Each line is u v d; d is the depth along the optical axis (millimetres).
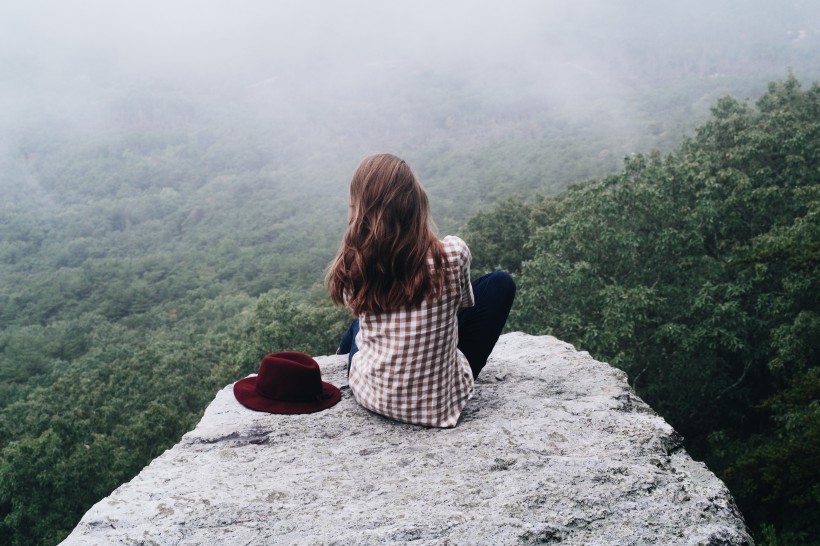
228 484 2355
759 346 15031
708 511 2182
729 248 17297
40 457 19406
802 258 11344
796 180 17516
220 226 165625
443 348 2768
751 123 21375
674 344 16094
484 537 1970
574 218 16734
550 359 3742
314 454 2605
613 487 2270
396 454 2578
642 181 16078
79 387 28328
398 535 1974
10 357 67625
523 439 2674
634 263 16094
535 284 17094
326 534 1995
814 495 9656
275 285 100250
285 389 3096
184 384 28594
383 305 2701
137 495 2264
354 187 2695
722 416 16562
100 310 93312
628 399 3191
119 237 168375
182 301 98688
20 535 19000
